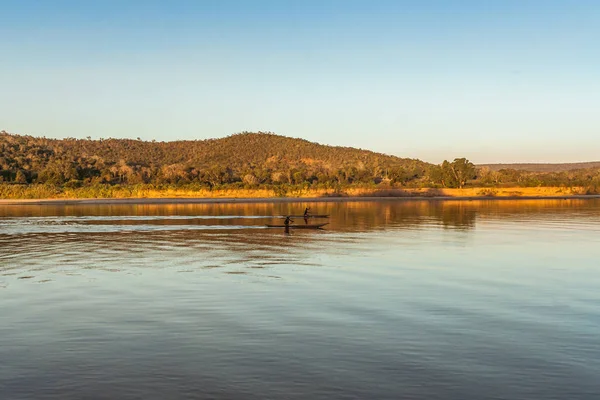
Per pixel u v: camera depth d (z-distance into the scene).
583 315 17.97
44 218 62.47
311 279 24.14
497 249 34.19
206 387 12.22
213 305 19.31
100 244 37.66
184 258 30.75
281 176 189.88
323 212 71.31
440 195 126.94
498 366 13.38
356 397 11.70
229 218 61.59
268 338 15.52
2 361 13.82
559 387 12.15
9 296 20.88
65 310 18.70
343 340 15.33
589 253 32.44
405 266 27.66
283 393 11.90
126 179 191.62
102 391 12.04
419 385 12.28
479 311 18.47
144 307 19.06
